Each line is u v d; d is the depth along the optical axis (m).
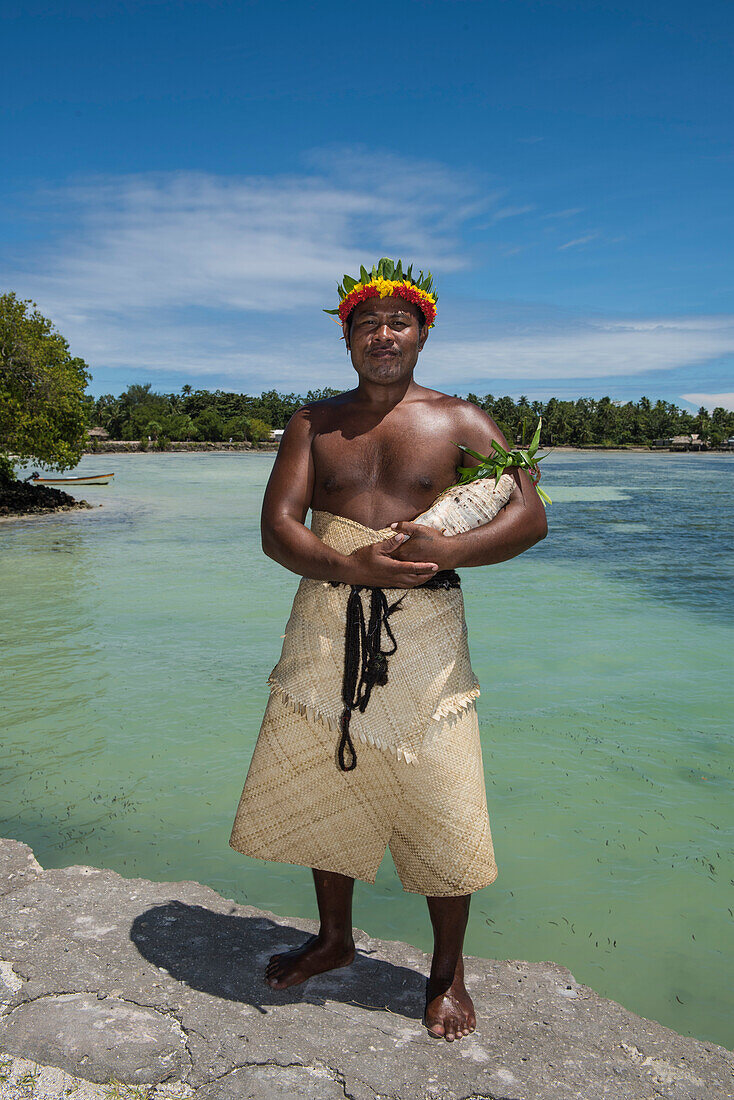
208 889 3.26
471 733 2.40
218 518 29.19
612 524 28.23
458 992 2.49
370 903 4.75
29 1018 2.43
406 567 2.20
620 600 14.23
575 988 2.75
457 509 2.31
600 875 5.05
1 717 7.98
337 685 2.36
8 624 12.17
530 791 6.30
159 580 16.08
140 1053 2.29
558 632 11.76
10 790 6.26
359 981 2.69
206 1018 2.44
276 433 144.88
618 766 6.79
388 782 2.35
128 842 5.39
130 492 42.69
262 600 13.96
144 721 7.83
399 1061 2.31
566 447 149.25
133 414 144.25
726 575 17.03
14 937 2.86
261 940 2.90
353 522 2.42
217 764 6.76
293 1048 2.34
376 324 2.41
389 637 2.33
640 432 154.50
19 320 30.31
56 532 24.98
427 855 2.36
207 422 142.88
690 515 31.69
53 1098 2.13
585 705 8.41
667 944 4.29
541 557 19.94
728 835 5.58
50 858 5.16
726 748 7.19
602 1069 2.31
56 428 31.44
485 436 2.46
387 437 2.44
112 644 10.89
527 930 4.45
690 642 11.12
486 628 12.02
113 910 3.07
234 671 9.55
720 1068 2.34
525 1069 2.30
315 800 2.40
